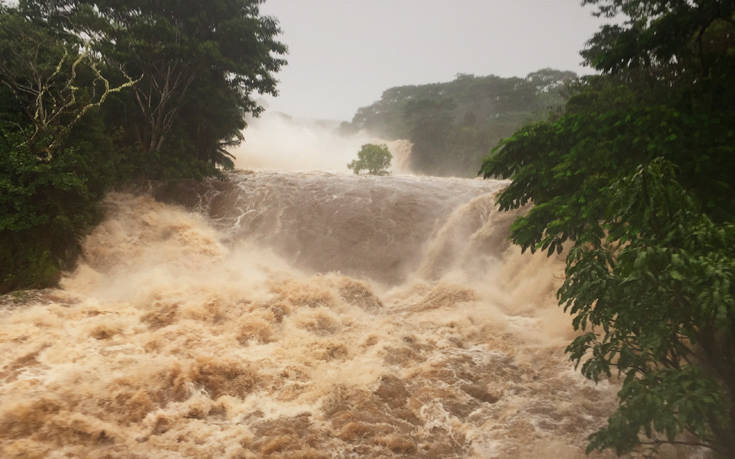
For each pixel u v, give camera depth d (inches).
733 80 235.0
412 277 685.3
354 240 762.2
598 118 259.1
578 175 246.8
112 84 796.6
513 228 271.9
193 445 223.8
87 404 250.2
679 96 255.8
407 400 280.7
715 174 197.2
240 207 858.1
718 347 163.9
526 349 367.2
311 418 254.1
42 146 531.8
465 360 343.9
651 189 146.3
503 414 264.7
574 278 173.5
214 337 360.2
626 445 160.1
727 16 254.8
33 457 204.2
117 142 839.7
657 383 153.4
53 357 306.7
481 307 485.7
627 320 153.3
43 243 522.6
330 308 455.8
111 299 468.8
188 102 920.3
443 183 984.3
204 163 911.7
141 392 262.2
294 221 811.4
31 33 664.4
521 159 301.9
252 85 970.1
